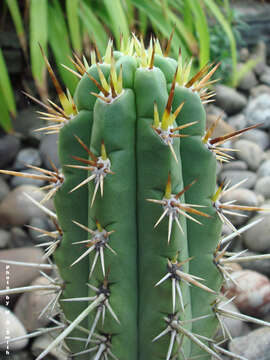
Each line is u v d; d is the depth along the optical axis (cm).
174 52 85
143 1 89
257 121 102
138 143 30
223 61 108
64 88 86
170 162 29
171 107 31
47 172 32
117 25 76
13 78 100
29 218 69
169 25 85
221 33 110
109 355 33
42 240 66
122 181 30
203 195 32
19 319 52
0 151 82
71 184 31
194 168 31
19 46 98
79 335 34
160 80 29
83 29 81
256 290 56
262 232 66
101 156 29
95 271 31
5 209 70
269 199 80
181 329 31
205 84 32
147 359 33
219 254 33
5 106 78
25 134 90
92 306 30
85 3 89
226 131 96
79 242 30
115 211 30
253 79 118
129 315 32
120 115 29
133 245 31
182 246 31
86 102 30
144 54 30
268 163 88
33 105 94
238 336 52
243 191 76
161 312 31
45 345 48
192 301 34
